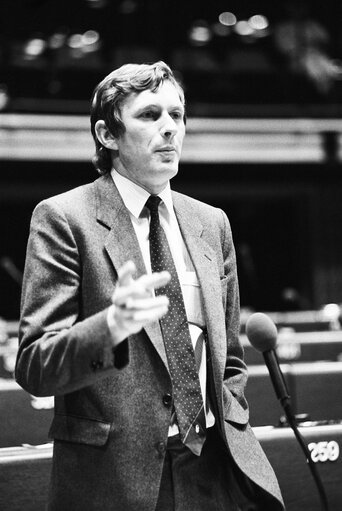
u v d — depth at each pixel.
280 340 10.36
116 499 3.42
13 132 21.69
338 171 23.55
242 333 11.93
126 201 3.88
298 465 5.06
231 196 23.61
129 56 23.31
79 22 23.97
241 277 24.81
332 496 5.10
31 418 5.77
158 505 3.56
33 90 22.41
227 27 24.55
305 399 6.51
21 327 3.57
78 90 22.70
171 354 3.64
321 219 23.75
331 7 25.70
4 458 4.57
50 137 21.94
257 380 6.18
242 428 3.80
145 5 24.36
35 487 4.58
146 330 3.57
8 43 22.78
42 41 23.06
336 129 23.31
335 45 25.41
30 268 3.65
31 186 22.05
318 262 23.86
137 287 3.06
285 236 24.78
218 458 3.74
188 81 23.44
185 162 22.64
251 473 3.60
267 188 23.48
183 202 4.09
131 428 3.48
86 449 3.51
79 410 3.57
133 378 3.54
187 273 3.84
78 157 21.98
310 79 23.91
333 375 6.58
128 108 3.82
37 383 3.38
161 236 3.83
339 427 5.20
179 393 3.61
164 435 3.49
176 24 24.70
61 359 3.27
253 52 24.33
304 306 23.83
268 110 23.47
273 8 25.86
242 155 22.98
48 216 3.72
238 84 23.75
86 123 22.16
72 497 3.51
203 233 4.02
